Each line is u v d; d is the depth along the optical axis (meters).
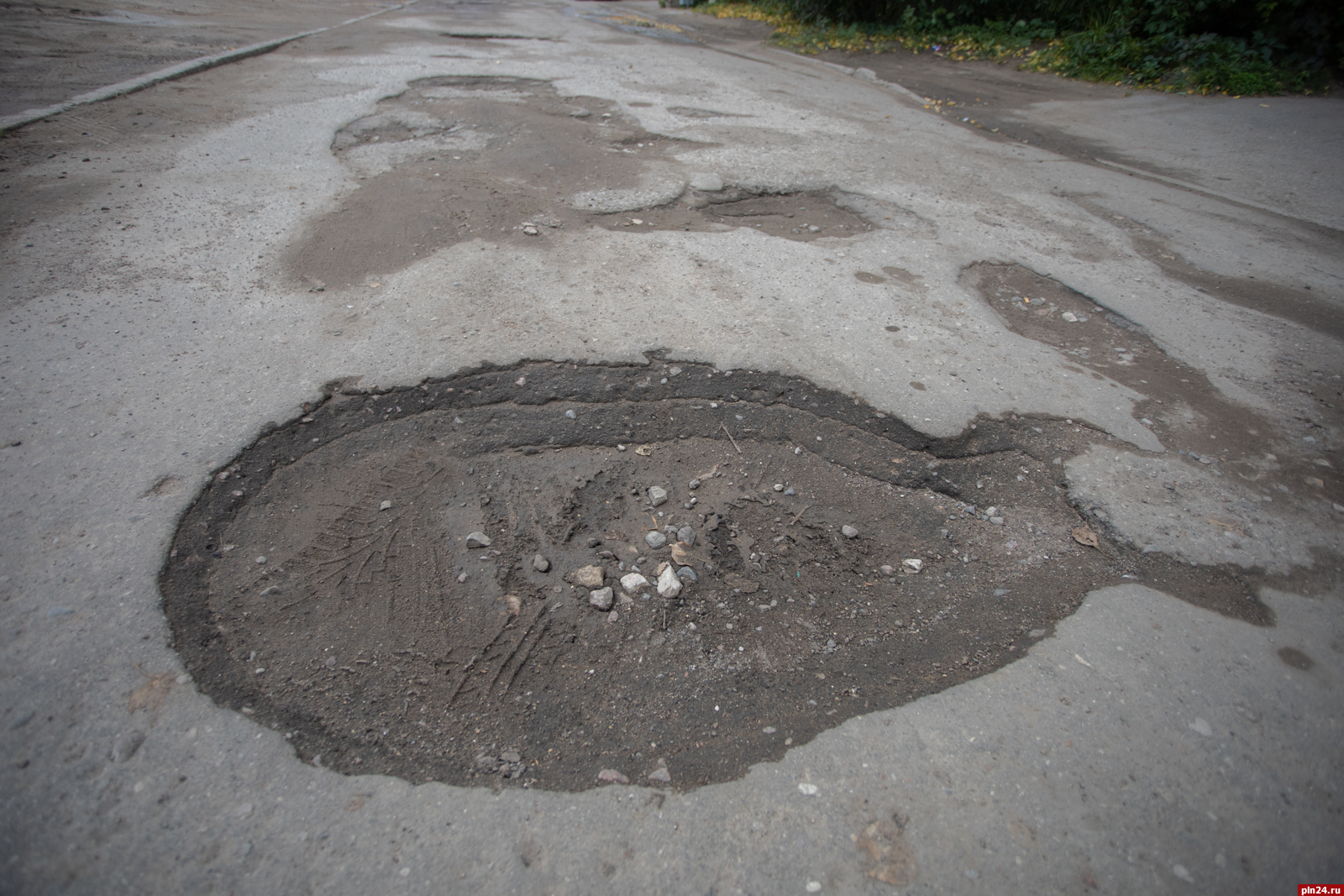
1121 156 6.36
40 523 2.20
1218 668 2.03
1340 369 3.44
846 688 2.00
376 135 5.57
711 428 2.89
